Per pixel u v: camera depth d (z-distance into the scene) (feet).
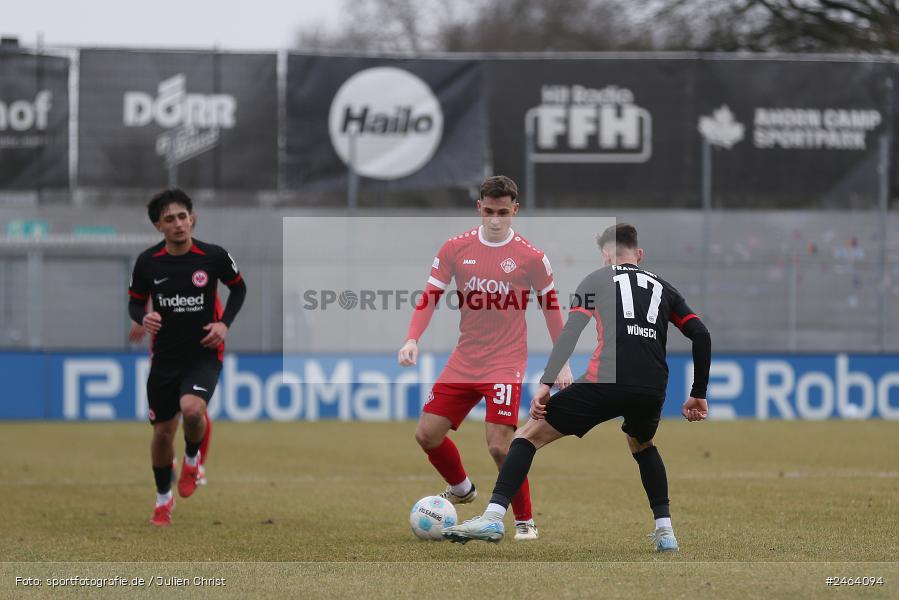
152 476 134.82
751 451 158.92
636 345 74.18
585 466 141.90
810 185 228.84
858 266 225.35
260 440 178.70
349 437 183.73
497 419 84.07
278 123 223.10
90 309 220.43
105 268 220.64
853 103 229.04
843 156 229.04
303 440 178.81
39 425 205.87
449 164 225.35
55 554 80.69
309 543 84.53
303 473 136.67
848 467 139.13
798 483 122.42
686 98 227.40
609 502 108.58
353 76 224.12
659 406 75.36
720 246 225.97
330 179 223.92
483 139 225.56
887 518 95.09
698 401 75.05
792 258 224.74
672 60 226.79
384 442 175.63
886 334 224.12
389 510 104.68
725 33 335.67
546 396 74.23
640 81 226.79
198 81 222.07
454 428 86.53
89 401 213.87
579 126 226.38
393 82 224.53
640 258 78.23
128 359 214.90
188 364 96.48
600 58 226.17
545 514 100.07
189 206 95.50
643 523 93.91
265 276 218.79
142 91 221.25
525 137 225.97
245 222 221.05
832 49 325.01
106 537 89.04
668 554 76.33
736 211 227.20
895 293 224.94
